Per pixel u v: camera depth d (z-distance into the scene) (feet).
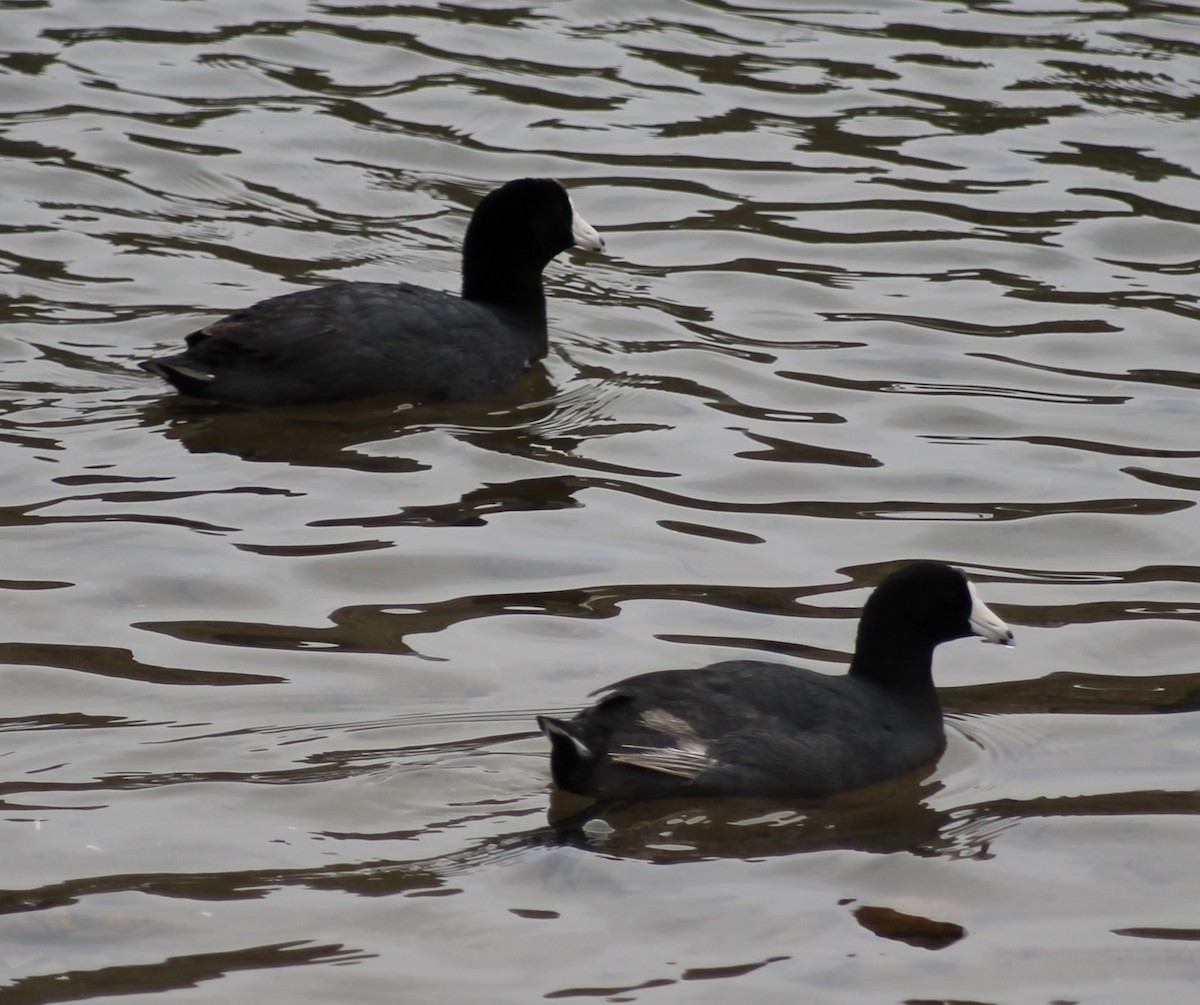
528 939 29.22
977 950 29.71
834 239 68.90
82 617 40.70
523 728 36.17
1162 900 31.40
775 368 57.98
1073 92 82.89
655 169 74.59
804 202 72.02
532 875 30.99
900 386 56.90
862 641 37.68
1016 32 90.27
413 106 79.61
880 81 83.82
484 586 43.24
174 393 53.21
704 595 43.14
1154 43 89.15
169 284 61.87
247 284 62.39
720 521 47.39
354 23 88.74
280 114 78.13
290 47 85.30
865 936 29.91
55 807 32.55
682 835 32.76
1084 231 69.72
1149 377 58.03
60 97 78.02
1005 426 54.19
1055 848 33.04
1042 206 71.87
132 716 36.29
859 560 45.50
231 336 51.75
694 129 78.38
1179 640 41.70
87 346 56.39
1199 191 73.26
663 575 44.11
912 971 28.94
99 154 72.84
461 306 55.16
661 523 47.03
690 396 55.62
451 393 53.72
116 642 39.63
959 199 72.49
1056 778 35.73
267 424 51.39
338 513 46.50
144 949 28.58
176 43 84.94
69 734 35.42
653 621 41.65
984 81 84.02
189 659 38.96
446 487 48.39
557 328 60.54
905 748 35.86
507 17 90.48
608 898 30.55
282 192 71.05
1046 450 52.54
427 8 91.20
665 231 69.36
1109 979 29.04
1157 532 47.34
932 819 34.01
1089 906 31.17
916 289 64.80
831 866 32.07
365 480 48.44
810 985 28.43
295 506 46.78
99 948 28.58
